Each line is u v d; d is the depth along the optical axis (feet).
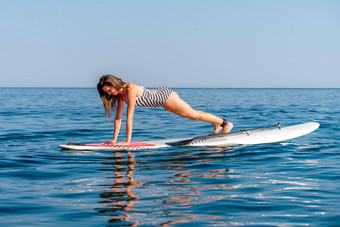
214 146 21.75
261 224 9.82
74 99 98.84
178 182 13.97
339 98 105.40
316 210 10.86
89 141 25.07
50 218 10.34
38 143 23.67
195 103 76.38
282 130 25.00
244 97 115.96
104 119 40.47
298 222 9.96
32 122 37.01
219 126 22.06
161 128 32.48
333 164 17.06
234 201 11.66
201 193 12.53
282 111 51.52
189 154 19.53
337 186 13.39
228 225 9.75
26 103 75.31
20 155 19.40
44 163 17.57
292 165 16.89
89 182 14.08
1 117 42.37
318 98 105.70
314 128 25.50
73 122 37.22
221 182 13.94
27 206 11.38
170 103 20.07
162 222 9.94
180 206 11.22
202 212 10.71
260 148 21.11
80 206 11.31
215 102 80.84
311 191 12.77
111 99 20.18
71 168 16.53
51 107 62.03
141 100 19.62
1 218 10.38
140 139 26.11
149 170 16.01
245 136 23.36
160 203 11.48
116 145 20.83
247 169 16.12
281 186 13.39
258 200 11.78
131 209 10.98
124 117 43.34
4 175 15.35
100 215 10.51
